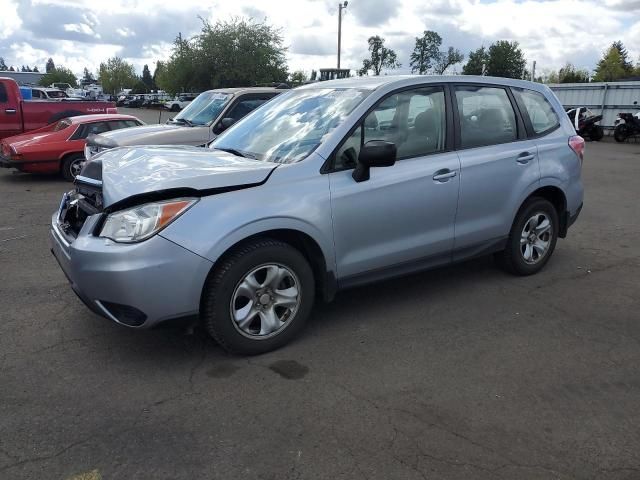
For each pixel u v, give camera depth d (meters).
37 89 30.09
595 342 3.94
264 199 3.50
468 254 4.68
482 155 4.59
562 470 2.61
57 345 3.82
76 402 3.13
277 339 3.73
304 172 3.71
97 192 3.63
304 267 3.73
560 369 3.55
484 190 4.60
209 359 3.64
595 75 70.62
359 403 3.14
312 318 4.32
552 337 4.02
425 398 3.20
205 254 3.29
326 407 3.10
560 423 2.96
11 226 7.39
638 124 22.23
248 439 2.82
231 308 3.50
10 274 5.32
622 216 8.23
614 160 16.09
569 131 5.39
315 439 2.82
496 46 61.66
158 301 3.25
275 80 38.28
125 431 2.88
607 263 5.81
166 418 2.99
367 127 4.02
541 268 5.49
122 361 3.61
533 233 5.19
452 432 2.88
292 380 3.39
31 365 3.55
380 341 3.93
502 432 2.89
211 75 37.88
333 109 4.16
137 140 8.30
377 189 3.95
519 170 4.84
